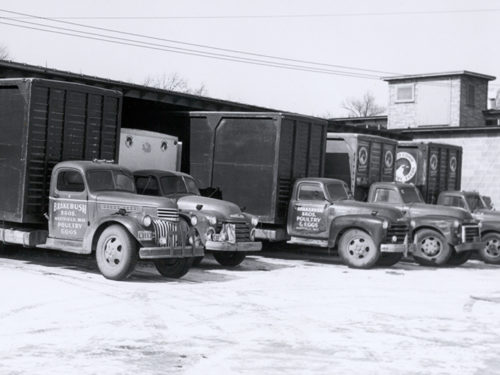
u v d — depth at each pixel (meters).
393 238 16.88
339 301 11.52
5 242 14.10
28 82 13.67
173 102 21.12
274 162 17.47
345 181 20.09
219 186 18.17
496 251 20.11
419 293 12.93
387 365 7.30
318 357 7.56
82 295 10.88
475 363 7.50
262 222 17.64
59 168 13.58
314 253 20.66
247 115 17.86
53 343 7.74
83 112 14.59
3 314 9.20
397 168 23.34
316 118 18.61
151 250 12.48
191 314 9.78
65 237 13.45
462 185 29.94
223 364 7.12
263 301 11.17
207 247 14.84
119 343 7.88
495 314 10.76
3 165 13.97
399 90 45.69
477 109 44.72
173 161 18.06
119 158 16.64
